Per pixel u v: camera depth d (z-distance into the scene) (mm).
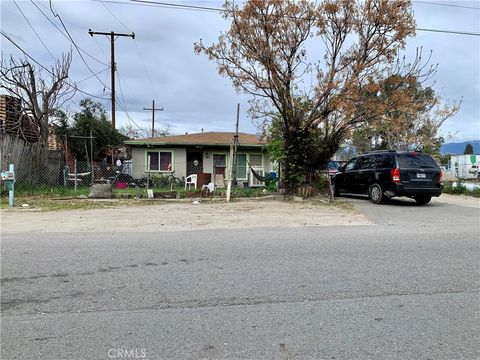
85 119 26078
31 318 3910
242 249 6676
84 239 7449
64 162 20219
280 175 16109
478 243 7270
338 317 3975
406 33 14375
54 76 22500
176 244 7035
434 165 13461
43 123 22156
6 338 3502
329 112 14867
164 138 24375
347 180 15664
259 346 3383
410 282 5027
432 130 27891
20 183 16391
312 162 15555
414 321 3896
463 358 3211
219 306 4227
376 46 14586
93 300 4371
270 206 12820
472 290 4766
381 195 13648
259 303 4316
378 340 3502
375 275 5293
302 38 14398
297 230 8633
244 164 23453
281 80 14633
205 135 25578
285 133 15523
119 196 14438
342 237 7797
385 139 29906
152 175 22250
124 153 31688
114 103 28562
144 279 5059
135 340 3479
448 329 3729
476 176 35938
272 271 5422
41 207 12086
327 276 5230
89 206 12438
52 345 3387
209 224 9375
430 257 6238
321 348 3355
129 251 6480
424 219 10406
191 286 4816
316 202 13984
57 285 4824
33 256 6113
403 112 16031
